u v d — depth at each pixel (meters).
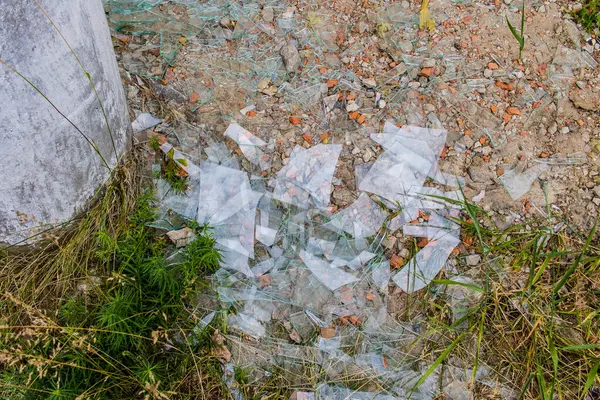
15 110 1.67
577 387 2.02
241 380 1.98
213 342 2.02
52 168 1.89
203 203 2.28
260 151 2.38
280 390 2.00
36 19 1.58
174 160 2.33
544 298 2.14
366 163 2.37
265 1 2.73
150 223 2.20
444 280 2.04
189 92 2.49
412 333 2.11
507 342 2.08
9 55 1.57
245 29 2.67
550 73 2.57
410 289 2.17
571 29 2.67
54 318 2.00
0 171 1.77
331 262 2.21
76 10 1.73
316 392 2.00
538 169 2.38
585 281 2.17
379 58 2.60
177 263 2.09
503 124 2.45
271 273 2.19
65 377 1.86
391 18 2.69
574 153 2.41
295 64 2.56
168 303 2.02
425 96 2.50
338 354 2.07
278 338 2.08
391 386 2.02
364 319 2.13
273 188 2.32
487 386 2.03
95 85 1.92
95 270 2.10
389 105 2.48
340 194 2.32
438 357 2.03
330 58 2.59
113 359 1.87
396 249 2.25
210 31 2.66
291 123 2.43
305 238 2.25
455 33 2.65
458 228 2.28
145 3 2.71
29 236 2.04
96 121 1.99
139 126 2.41
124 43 2.59
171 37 2.63
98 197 2.16
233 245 2.22
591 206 2.31
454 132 2.44
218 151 2.38
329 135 2.42
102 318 1.88
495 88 2.53
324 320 2.12
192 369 1.96
